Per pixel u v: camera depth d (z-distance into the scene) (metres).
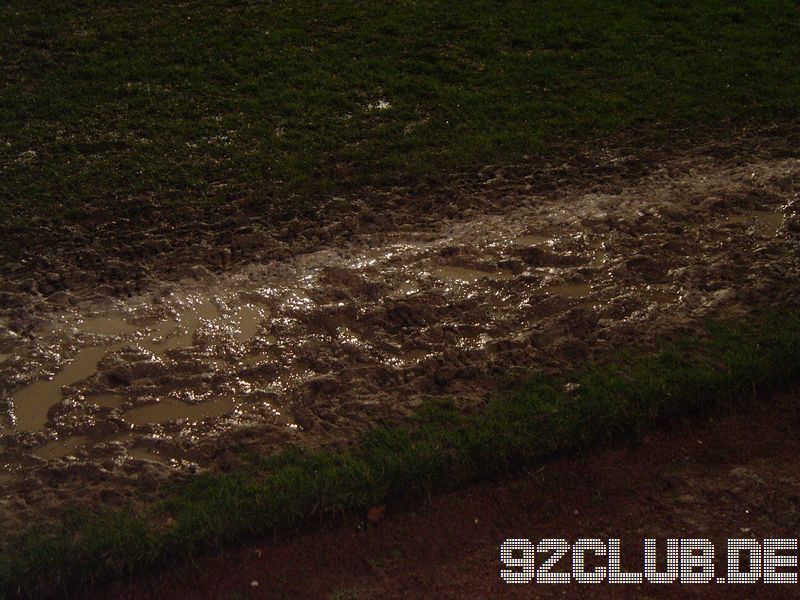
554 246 8.09
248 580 5.09
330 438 5.98
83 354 6.88
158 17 12.43
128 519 5.36
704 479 5.66
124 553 5.14
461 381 6.47
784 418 6.09
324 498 5.45
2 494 5.63
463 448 5.75
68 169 9.30
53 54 11.50
